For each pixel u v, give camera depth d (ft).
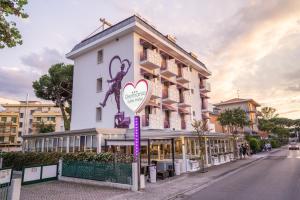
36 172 46.16
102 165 42.91
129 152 60.49
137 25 69.15
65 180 47.93
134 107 41.19
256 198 30.81
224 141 88.94
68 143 63.46
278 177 46.70
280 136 261.85
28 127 221.87
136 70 69.51
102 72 77.66
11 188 25.08
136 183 37.58
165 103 83.20
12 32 30.12
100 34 80.53
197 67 107.65
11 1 28.58
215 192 35.35
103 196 34.14
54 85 99.91
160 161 56.75
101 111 75.31
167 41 84.23
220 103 198.49
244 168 65.72
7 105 227.81
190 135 59.62
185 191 36.83
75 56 88.38
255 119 205.05
